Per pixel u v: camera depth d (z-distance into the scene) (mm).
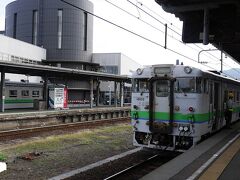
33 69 33250
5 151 14688
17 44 58625
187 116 12680
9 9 81750
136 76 13758
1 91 32125
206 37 12773
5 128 22656
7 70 34344
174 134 12922
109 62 76938
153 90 13344
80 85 71562
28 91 42250
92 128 23922
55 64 74500
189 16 14477
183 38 14703
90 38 77875
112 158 13609
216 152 11023
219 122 16406
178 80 12914
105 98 67500
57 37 74188
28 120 24891
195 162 9539
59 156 13953
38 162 12750
